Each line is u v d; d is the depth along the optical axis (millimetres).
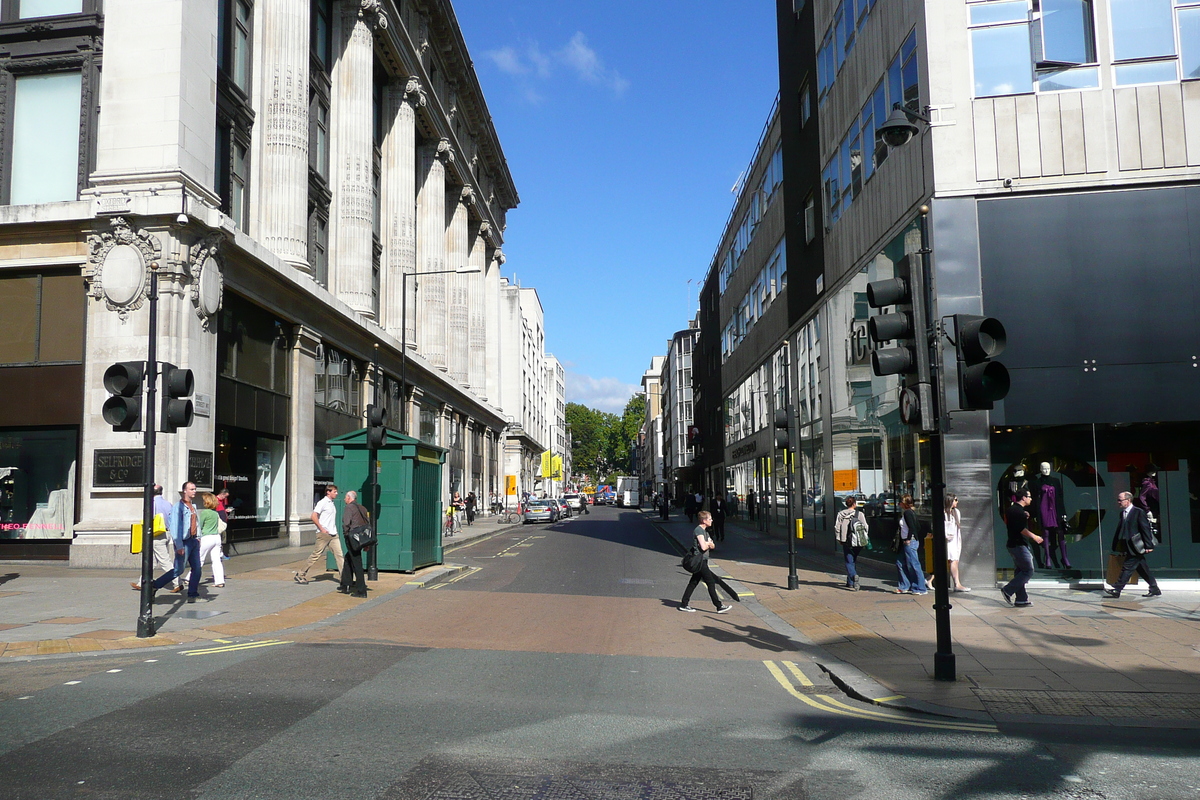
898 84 17719
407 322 37781
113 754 5492
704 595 15289
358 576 13781
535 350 100062
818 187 25109
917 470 17188
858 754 5785
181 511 12969
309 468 25281
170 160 17922
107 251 17641
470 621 11844
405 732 6129
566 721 6578
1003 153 15539
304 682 7734
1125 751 5934
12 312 18391
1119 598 13961
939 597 8312
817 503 25703
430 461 19047
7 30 19469
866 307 20172
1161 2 15484
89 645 9438
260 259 20781
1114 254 15242
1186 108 15234
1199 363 14914
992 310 15367
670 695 7641
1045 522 15234
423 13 42000
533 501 53531
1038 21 15688
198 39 18969
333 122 31391
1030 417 15203
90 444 17453
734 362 43781
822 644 10500
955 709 7125
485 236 63000
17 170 19484
